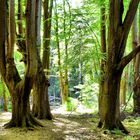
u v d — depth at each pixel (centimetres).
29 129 998
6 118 1298
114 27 1013
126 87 2091
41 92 1296
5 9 968
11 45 1010
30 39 946
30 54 962
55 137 914
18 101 1025
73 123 1191
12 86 1028
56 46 1566
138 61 1514
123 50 1023
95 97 1988
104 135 959
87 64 1213
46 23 1384
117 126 1021
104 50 1303
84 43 1170
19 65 1861
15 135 920
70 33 1188
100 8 1376
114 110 1027
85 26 1180
